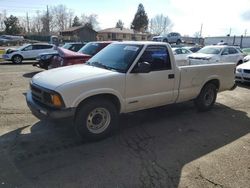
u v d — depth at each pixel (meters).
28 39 67.94
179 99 6.03
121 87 4.88
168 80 5.62
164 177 3.63
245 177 3.68
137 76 5.07
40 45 20.84
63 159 4.08
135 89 5.09
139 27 94.38
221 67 6.86
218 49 15.78
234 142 4.88
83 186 3.39
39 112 4.55
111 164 3.96
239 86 10.75
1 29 91.88
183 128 5.56
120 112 5.04
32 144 4.57
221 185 3.48
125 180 3.54
